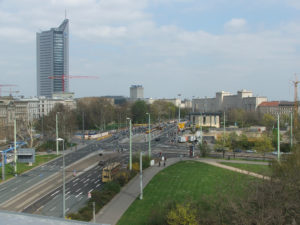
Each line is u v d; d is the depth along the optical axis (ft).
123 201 186.91
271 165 192.95
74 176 257.75
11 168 287.28
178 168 272.92
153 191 204.74
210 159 324.60
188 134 531.91
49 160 336.08
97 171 276.21
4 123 505.25
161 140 511.40
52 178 252.21
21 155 307.58
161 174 252.62
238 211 127.65
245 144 388.37
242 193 167.53
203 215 140.77
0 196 202.80
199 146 351.87
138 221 154.61
